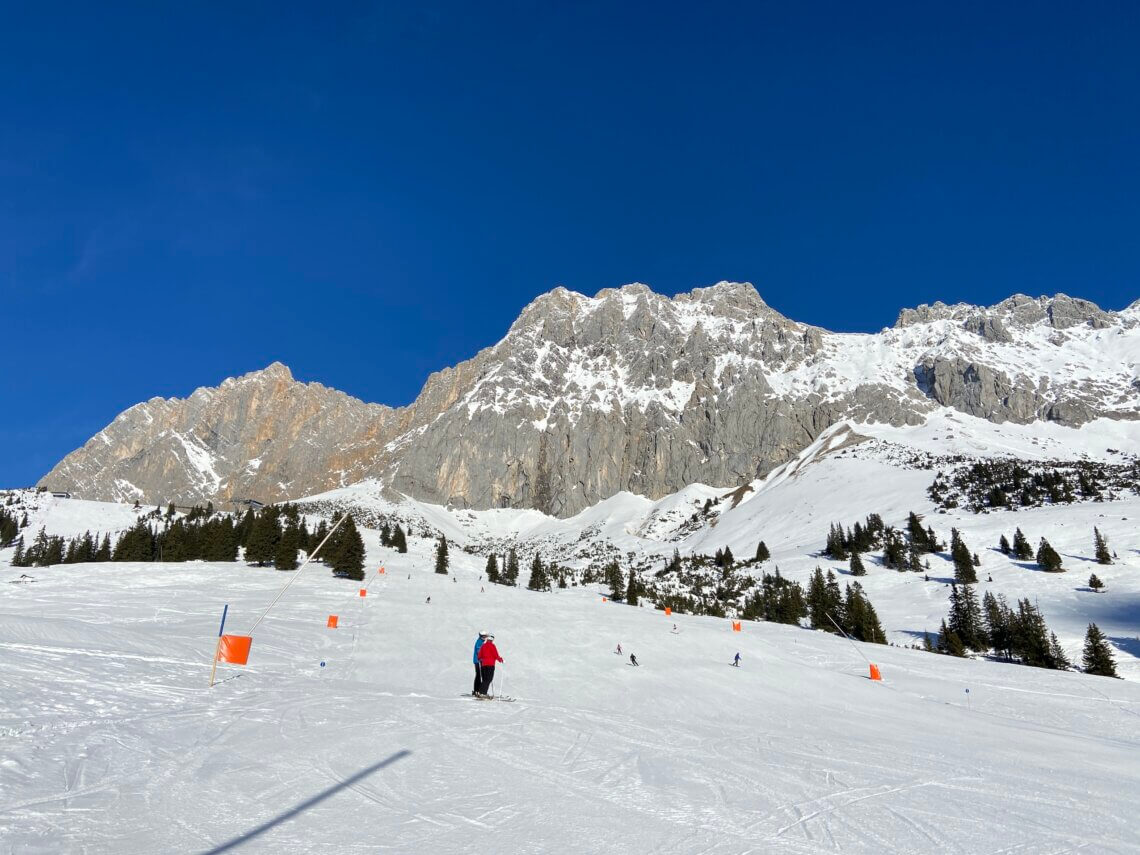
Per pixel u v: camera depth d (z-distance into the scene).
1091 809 9.74
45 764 7.99
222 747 9.49
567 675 32.56
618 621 58.03
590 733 12.70
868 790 10.05
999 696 35.38
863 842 7.51
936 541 119.88
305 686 16.41
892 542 122.25
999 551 109.44
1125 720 29.52
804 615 90.19
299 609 52.66
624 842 6.93
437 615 55.75
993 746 17.75
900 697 33.12
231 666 19.72
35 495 163.38
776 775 10.62
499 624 51.78
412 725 11.96
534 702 16.78
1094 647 59.34
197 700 12.97
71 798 6.97
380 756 9.65
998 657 68.00
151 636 24.53
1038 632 64.00
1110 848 7.72
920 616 86.19
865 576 111.31
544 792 8.57
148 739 9.59
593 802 8.30
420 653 36.38
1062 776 12.91
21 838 5.79
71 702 11.51
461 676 30.03
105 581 68.56
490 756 10.23
